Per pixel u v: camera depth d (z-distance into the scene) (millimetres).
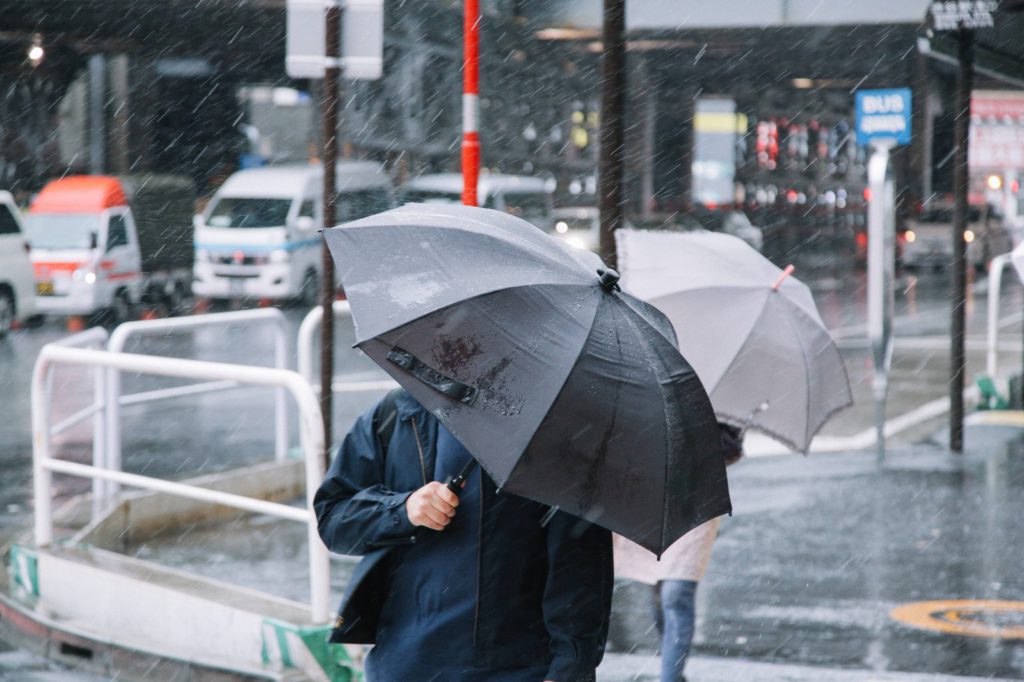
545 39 79750
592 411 6621
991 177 92000
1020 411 31875
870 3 66625
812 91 103812
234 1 71062
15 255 48688
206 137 95750
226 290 63094
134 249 57594
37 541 15859
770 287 12258
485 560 7281
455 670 7301
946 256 91812
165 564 18219
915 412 31828
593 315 6852
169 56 88250
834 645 14898
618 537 12141
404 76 77875
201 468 24375
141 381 36969
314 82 78438
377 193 71125
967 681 13711
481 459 6496
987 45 27172
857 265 98438
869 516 21328
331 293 17594
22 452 26016
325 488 7645
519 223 7434
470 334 6676
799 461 25875
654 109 102875
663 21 70688
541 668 7324
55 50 85875
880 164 25531
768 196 105312
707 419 7117
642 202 104812
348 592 7477
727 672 13906
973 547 19391
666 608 11930
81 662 14055
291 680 12289
